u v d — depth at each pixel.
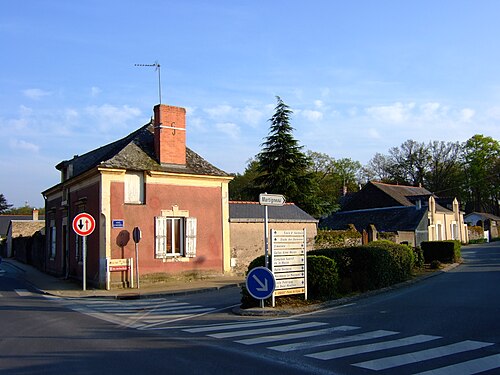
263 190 39.56
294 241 13.37
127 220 20.38
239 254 24.17
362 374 6.42
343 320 10.91
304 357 7.42
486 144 68.19
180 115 22.52
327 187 61.19
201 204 22.69
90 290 19.28
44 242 30.80
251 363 7.07
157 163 21.70
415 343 8.23
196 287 19.55
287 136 39.50
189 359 7.38
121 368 6.87
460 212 60.19
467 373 6.40
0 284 22.84
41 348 8.37
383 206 54.75
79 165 25.31
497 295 14.13
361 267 15.84
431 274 21.77
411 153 72.56
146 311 13.72
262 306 12.59
